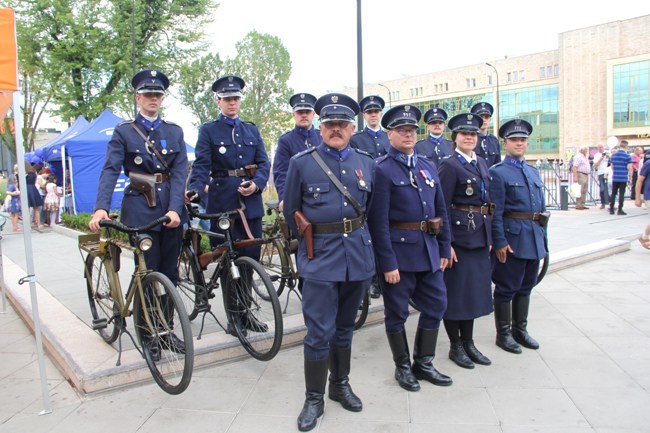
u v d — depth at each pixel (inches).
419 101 2736.2
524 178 165.6
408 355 142.5
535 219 164.9
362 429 117.0
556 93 2308.1
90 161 561.6
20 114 127.8
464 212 152.0
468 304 150.6
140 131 151.6
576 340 170.7
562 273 262.4
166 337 139.5
